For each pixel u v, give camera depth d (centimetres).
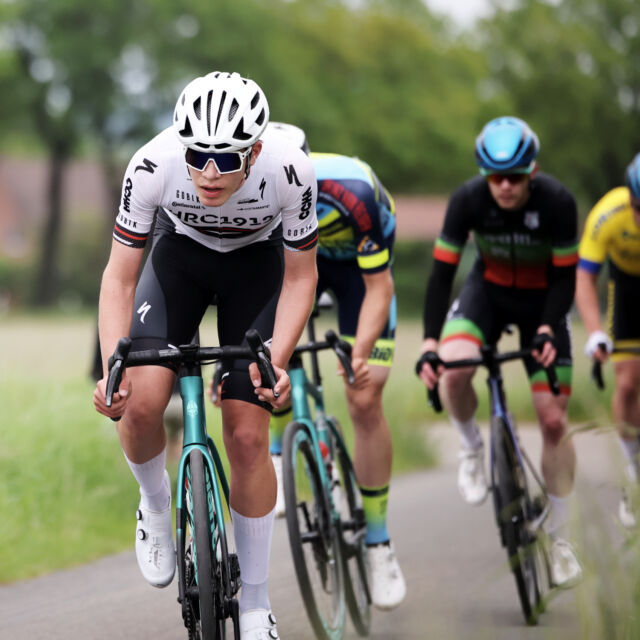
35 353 4172
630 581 731
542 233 1336
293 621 1079
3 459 1559
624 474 789
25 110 13212
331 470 1123
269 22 12600
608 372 3130
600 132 13075
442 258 1371
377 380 1155
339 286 1242
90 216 17050
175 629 1056
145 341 903
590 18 13338
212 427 1791
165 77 12344
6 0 12288
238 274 938
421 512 1764
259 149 841
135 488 1653
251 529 869
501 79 13600
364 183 1134
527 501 1183
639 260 1616
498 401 1234
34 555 1354
